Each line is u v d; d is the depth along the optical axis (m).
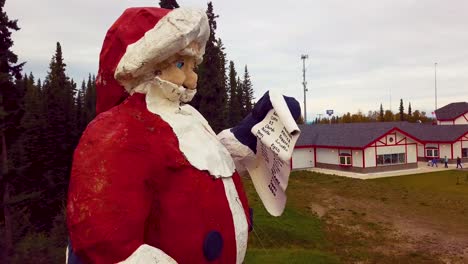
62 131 23.38
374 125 30.16
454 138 31.78
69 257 1.76
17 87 12.74
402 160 29.45
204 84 18.67
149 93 1.89
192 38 1.82
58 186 19.91
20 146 18.92
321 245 13.15
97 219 1.50
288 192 21.88
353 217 16.70
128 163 1.63
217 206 1.82
